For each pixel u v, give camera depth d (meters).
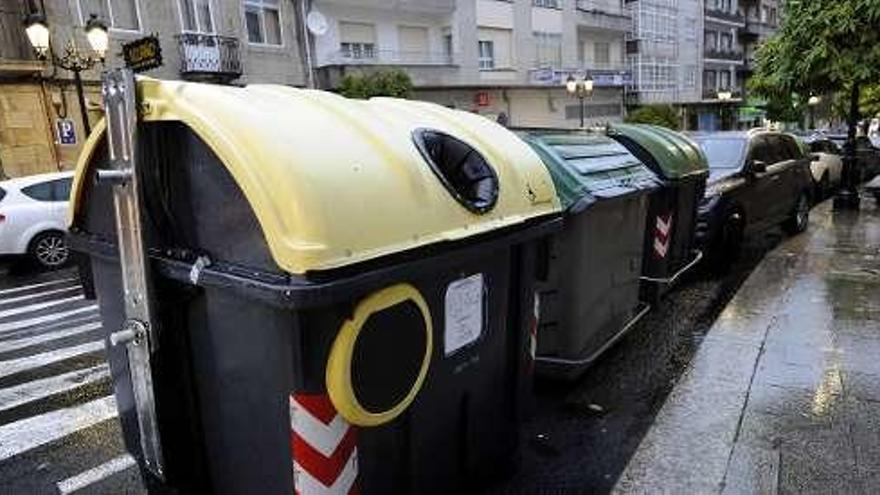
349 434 2.10
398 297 2.13
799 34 9.99
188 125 2.04
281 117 2.10
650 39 41.03
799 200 9.98
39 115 15.23
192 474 2.39
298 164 1.93
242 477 2.27
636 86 40.19
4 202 10.12
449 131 2.70
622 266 4.71
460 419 2.64
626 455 3.47
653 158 5.62
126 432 2.79
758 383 4.22
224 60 18.95
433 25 27.39
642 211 4.97
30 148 15.16
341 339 1.98
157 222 2.23
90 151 2.56
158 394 2.28
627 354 4.93
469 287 2.53
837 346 4.81
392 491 2.35
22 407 4.65
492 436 2.90
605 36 37.91
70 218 2.73
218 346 2.18
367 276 1.94
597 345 4.45
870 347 4.77
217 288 2.04
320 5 23.14
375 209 2.04
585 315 4.13
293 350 1.92
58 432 4.20
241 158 1.93
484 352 2.72
